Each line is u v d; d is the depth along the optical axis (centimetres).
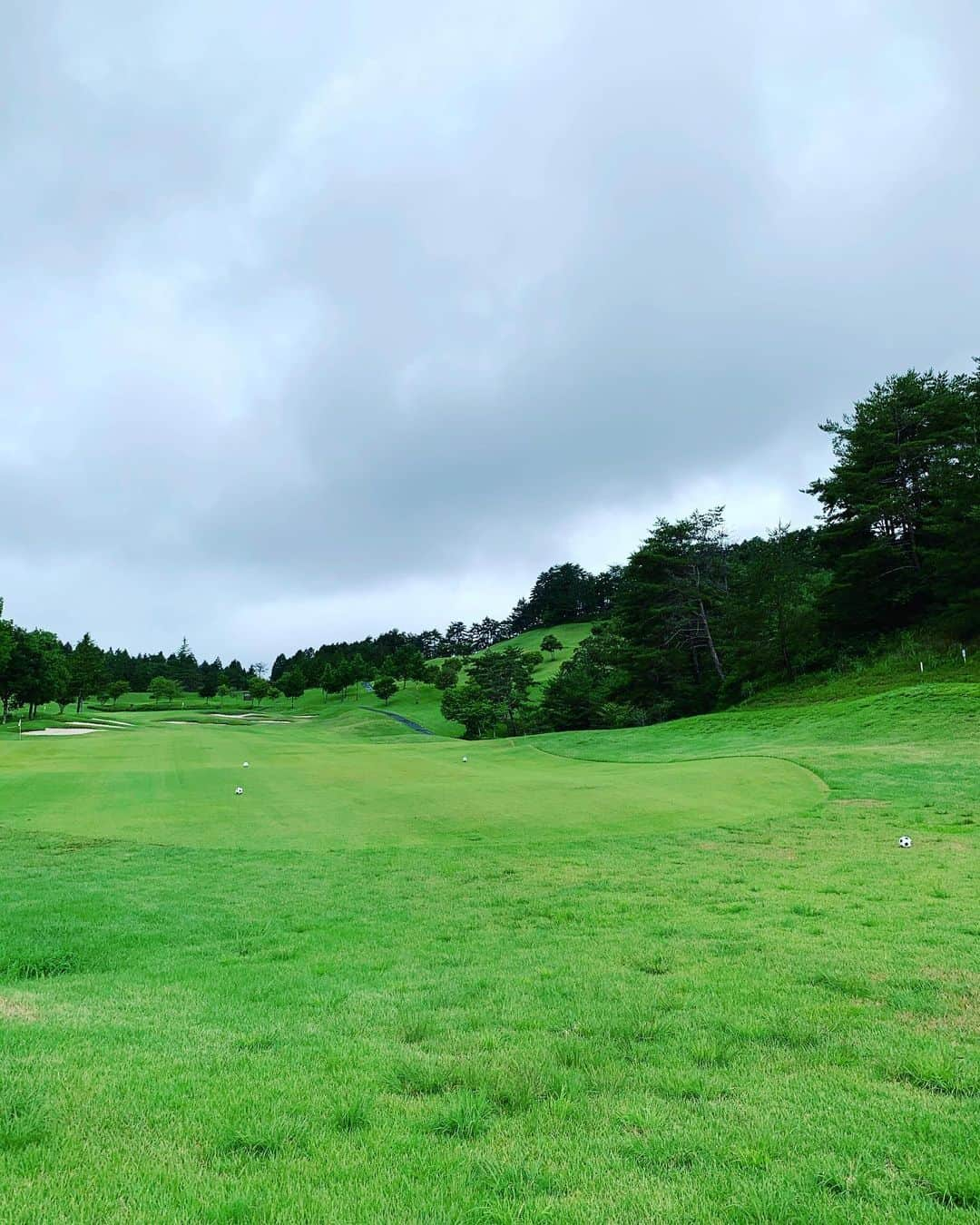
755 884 1180
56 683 7925
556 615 16638
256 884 1227
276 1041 616
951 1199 386
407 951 895
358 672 13225
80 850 1480
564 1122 476
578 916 1024
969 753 2611
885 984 729
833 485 5288
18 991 770
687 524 6394
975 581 4588
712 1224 368
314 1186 401
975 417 4881
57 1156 425
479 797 2020
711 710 5656
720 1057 573
